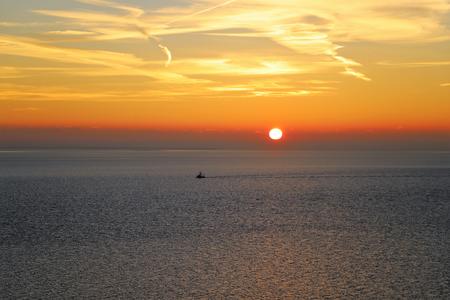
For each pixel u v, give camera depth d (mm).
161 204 100875
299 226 72562
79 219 78625
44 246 56562
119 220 77750
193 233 65875
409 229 69812
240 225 73250
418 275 44594
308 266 47781
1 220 77125
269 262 49250
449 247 56594
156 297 38781
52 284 41781
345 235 64750
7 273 44969
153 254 52719
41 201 105562
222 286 41469
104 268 46781
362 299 38375
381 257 51469
